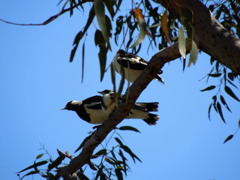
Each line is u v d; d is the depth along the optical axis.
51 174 9.77
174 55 7.57
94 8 5.75
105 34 5.56
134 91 8.12
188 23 6.07
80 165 9.52
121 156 10.17
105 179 10.26
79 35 5.86
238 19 10.05
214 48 6.18
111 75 5.82
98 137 9.00
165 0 6.41
